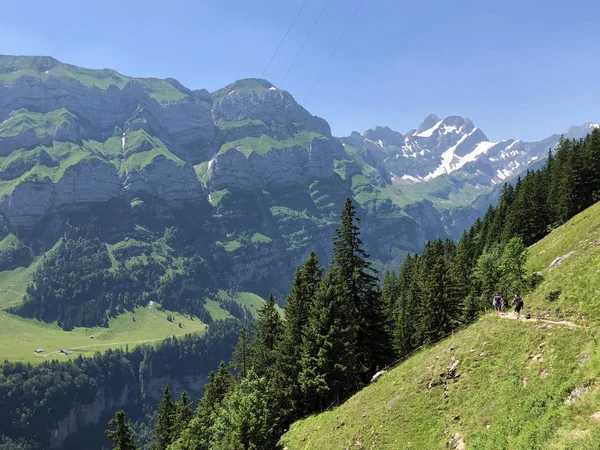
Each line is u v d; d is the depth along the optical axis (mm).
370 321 48312
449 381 28375
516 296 30906
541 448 16766
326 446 33031
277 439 43000
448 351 31562
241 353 65625
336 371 41344
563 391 19156
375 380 39531
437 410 26922
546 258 55719
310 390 44125
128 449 53656
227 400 49719
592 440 14516
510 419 20656
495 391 23938
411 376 32906
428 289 63844
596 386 17672
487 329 30625
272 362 55406
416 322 76375
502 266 47781
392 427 28578
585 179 89312
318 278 50781
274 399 46250
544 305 30312
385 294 105000
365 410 33312
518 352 25344
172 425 72375
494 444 20047
